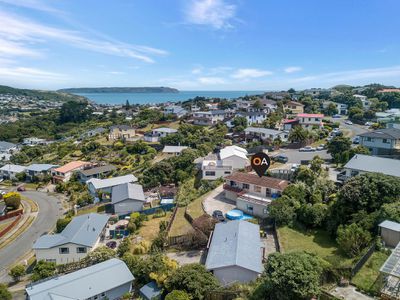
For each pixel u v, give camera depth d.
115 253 28.44
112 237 34.16
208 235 28.66
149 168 56.31
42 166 68.75
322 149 58.81
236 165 47.12
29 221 44.88
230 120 86.81
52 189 60.62
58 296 20.42
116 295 22.23
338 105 102.38
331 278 17.50
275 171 42.41
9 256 34.34
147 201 44.62
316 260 17.00
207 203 37.50
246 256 21.80
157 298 20.08
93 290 21.39
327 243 25.08
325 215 27.36
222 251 22.86
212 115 92.62
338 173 40.94
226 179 39.34
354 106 98.81
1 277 29.41
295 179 37.50
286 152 58.34
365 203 24.95
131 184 49.03
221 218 32.22
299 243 25.58
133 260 24.73
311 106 104.50
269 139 65.25
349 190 25.98
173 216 36.00
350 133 69.31
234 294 18.25
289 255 16.88
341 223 25.50
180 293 18.42
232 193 38.22
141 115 116.69
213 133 76.50
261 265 21.14
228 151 51.50
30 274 29.31
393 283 16.11
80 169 65.06
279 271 15.77
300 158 53.12
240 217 31.77
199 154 60.81
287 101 107.88
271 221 30.38
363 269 18.61
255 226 27.12
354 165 36.28
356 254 21.31
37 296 20.61
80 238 30.88
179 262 25.45
